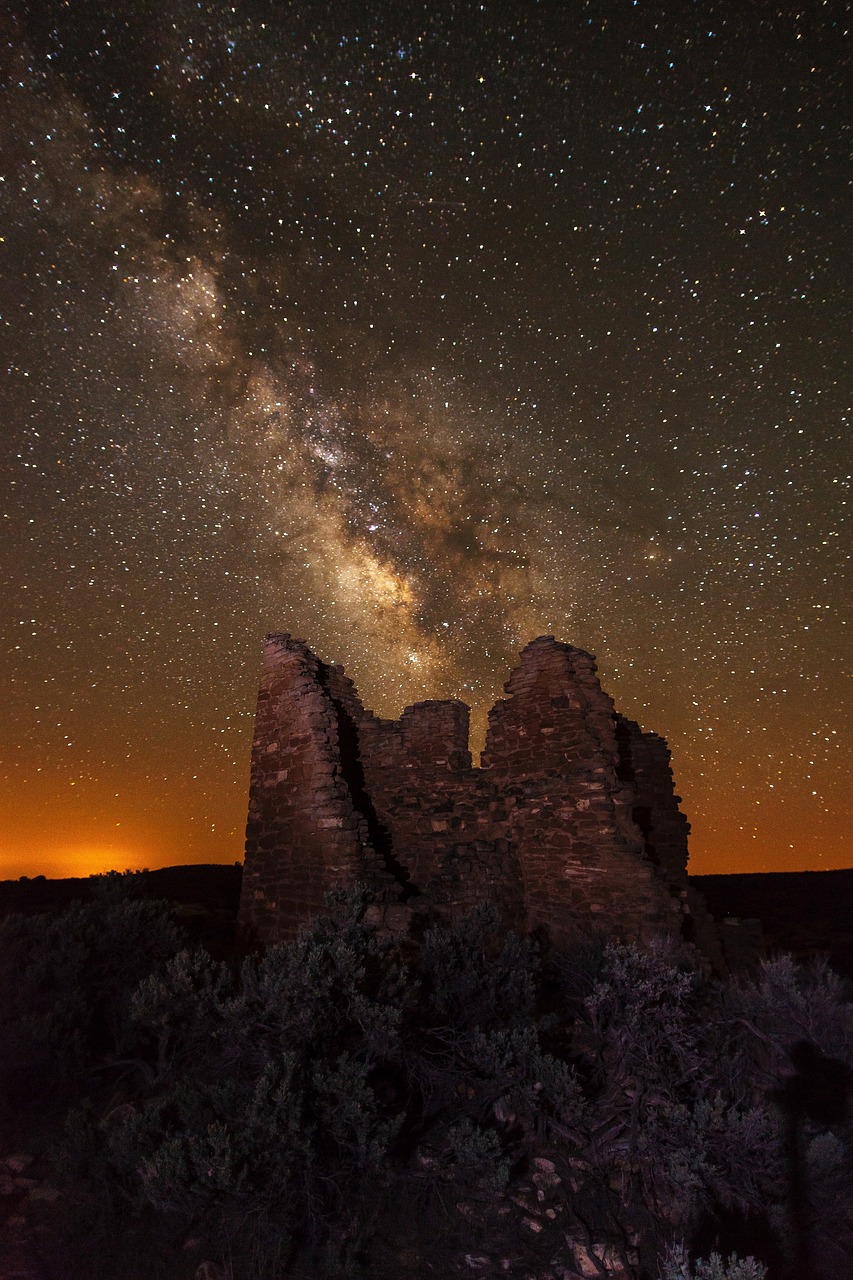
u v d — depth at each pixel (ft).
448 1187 16.96
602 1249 15.52
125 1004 23.29
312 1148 16.02
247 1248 14.40
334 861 30.63
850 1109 20.85
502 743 39.04
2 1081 19.99
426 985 22.97
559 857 33.86
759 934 42.22
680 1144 17.98
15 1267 13.65
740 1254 15.69
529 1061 19.72
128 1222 15.10
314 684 34.88
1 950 24.11
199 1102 16.71
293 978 17.88
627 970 22.00
